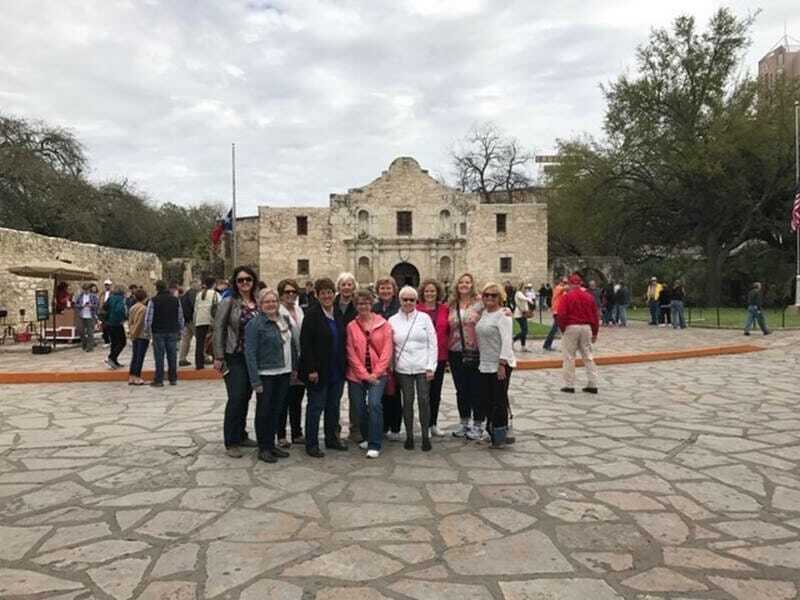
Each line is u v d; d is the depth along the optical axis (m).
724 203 36.66
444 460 6.20
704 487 5.32
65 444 6.86
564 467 5.91
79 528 4.46
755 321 24.95
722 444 6.72
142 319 11.16
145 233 43.03
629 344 17.09
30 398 9.89
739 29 36.06
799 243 29.58
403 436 7.28
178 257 47.75
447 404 9.33
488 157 60.50
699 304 40.03
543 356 14.21
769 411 8.43
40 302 18.28
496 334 6.62
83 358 14.87
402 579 3.67
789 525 4.49
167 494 5.19
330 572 3.76
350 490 5.28
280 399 6.37
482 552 4.03
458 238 42.72
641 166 37.38
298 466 6.02
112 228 41.06
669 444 6.74
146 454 6.44
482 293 6.71
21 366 13.18
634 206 39.44
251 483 5.48
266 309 6.20
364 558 3.95
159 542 4.21
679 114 36.84
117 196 41.38
